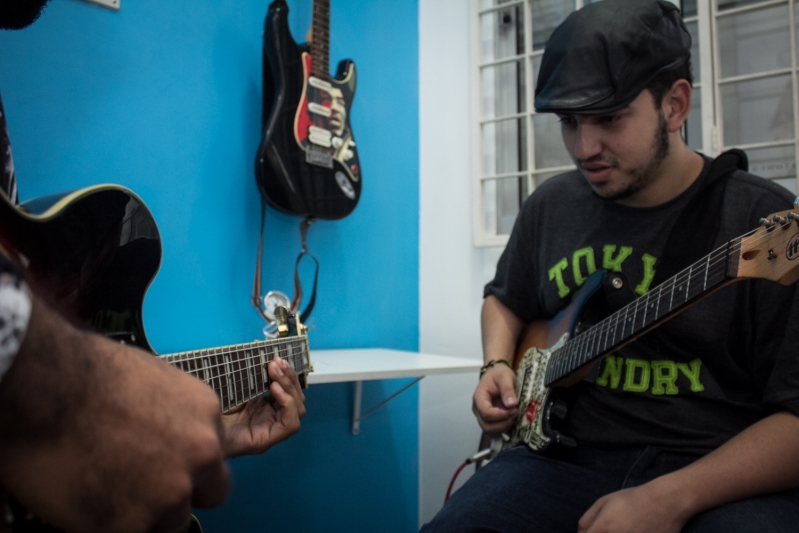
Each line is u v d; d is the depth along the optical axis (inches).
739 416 36.2
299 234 61.1
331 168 58.0
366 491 67.4
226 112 54.4
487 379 47.2
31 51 41.2
